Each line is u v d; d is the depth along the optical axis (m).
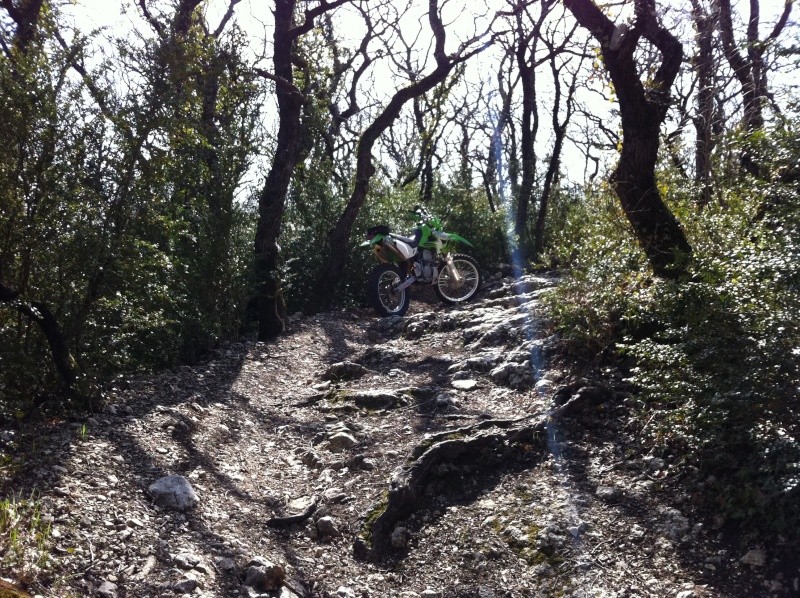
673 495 4.34
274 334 9.06
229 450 5.42
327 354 8.60
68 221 4.98
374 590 3.98
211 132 7.98
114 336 5.61
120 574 3.44
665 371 4.64
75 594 3.20
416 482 4.75
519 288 11.06
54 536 3.53
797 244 4.14
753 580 3.67
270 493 4.85
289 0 9.77
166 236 6.22
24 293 4.94
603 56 6.30
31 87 4.81
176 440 5.19
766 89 6.23
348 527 4.48
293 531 4.46
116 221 5.29
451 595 3.91
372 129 11.65
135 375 6.57
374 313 11.59
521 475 4.93
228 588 3.61
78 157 5.06
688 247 6.14
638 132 6.26
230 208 8.05
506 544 4.25
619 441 5.03
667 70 6.46
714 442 4.29
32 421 4.93
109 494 4.12
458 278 11.73
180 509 4.23
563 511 4.42
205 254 7.88
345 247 11.53
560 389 5.72
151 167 5.43
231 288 8.25
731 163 6.69
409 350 8.27
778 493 3.73
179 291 7.48
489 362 7.04
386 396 6.48
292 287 11.20
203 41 6.55
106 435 4.88
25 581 3.15
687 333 4.56
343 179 13.34
